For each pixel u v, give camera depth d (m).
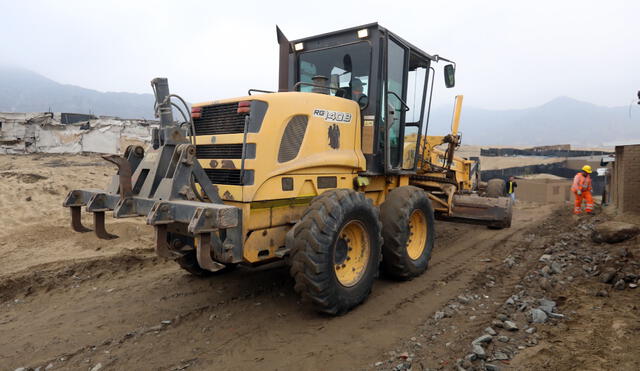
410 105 5.98
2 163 15.18
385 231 4.84
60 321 3.97
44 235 7.21
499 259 6.20
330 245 3.73
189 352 3.37
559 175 30.48
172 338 3.61
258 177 3.81
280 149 4.00
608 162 13.41
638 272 4.84
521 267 5.74
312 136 4.27
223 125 4.12
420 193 5.20
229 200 3.88
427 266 5.41
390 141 5.38
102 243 6.84
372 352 3.29
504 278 5.28
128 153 4.12
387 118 5.05
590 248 6.45
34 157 17.58
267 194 3.89
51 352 3.38
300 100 4.18
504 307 4.13
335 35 5.29
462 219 8.51
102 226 4.12
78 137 19.64
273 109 3.93
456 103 8.27
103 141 20.06
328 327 3.78
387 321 3.89
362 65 5.07
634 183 9.01
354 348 3.37
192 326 3.85
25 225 7.92
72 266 5.46
